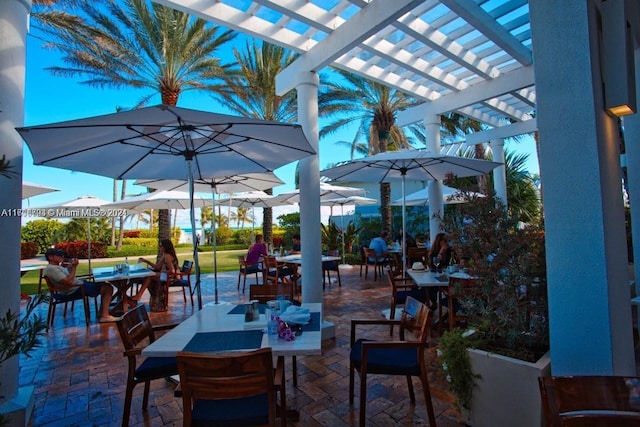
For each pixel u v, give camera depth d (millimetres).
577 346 2053
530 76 5805
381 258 9094
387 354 2742
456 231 2990
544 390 1408
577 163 2059
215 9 4336
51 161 3221
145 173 4336
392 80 6676
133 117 2377
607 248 1983
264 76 11484
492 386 2381
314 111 4914
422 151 5719
